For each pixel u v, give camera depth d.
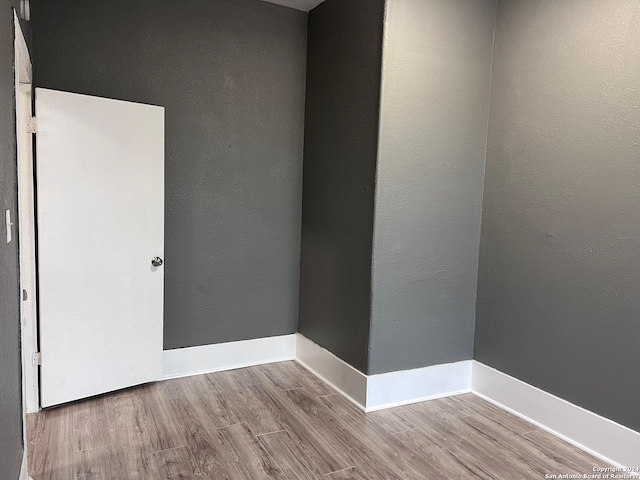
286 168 3.67
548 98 2.76
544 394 2.81
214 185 3.43
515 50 2.97
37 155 2.69
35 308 2.79
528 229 2.90
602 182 2.49
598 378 2.53
